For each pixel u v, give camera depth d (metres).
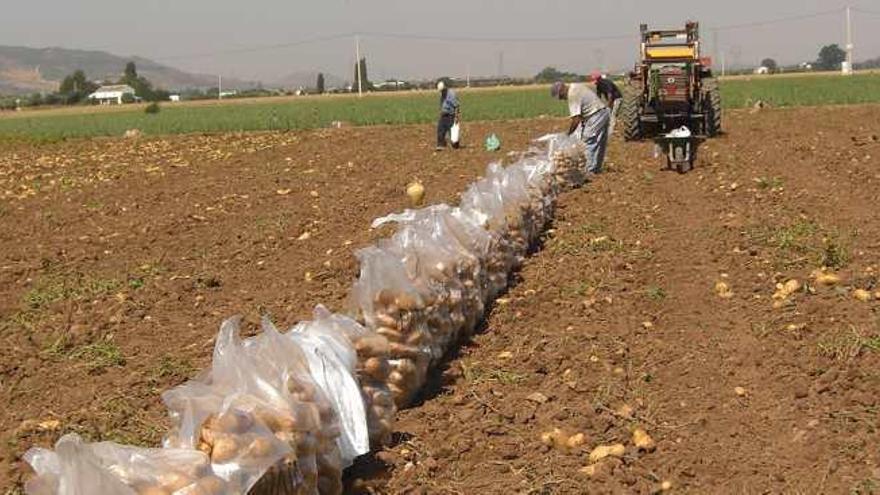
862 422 5.94
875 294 8.42
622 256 10.80
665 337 7.97
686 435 5.98
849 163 17.83
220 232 13.83
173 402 4.54
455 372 7.18
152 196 18.11
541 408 6.48
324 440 4.87
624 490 5.27
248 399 4.61
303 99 83.69
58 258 12.48
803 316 8.02
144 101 112.62
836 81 60.75
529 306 8.95
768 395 6.54
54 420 6.69
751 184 15.67
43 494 3.74
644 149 22.20
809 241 10.93
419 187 14.33
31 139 36.12
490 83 121.25
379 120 39.78
